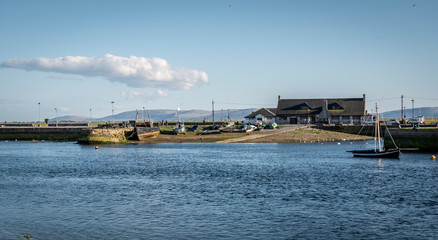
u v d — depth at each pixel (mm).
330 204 41156
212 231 32469
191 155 93438
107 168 70375
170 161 81062
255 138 135125
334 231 32406
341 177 58656
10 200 43500
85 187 51406
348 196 44969
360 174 61500
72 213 37875
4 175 62281
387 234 31703
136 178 58750
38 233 32000
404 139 92438
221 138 134375
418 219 35625
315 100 191250
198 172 64688
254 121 190000
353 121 176375
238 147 115562
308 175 60844
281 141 130750
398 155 81938
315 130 151000
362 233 31953
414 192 47125
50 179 58125
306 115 184125
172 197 44906
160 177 59562
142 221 35219
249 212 38094
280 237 31031
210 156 90938
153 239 30578
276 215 37062
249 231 32469
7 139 151750
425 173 62094
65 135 149875
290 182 54469
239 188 50188
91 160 83750
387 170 65750
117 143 129500
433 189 48938
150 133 137250
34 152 103188
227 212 38125
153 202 42406
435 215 36875
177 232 32250
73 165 75000
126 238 30812
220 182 54812
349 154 94188
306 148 111375
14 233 31922
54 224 34344
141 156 91750
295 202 42094
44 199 44031
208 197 44844
